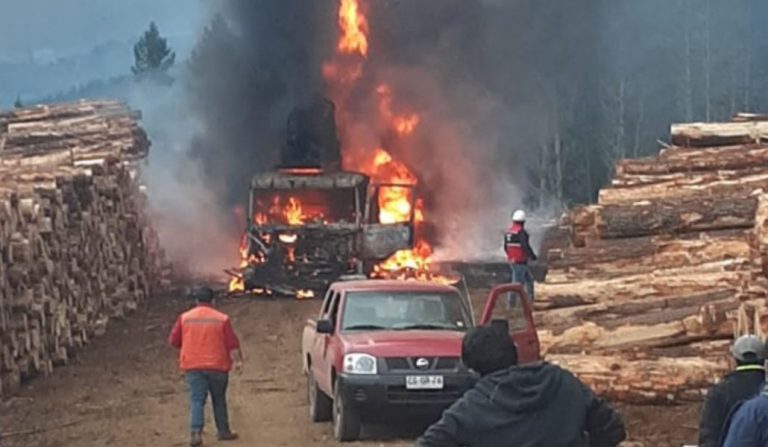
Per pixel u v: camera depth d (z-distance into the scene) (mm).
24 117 45000
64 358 30438
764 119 29391
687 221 22594
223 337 21250
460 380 20344
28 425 23422
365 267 44906
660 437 17641
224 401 21344
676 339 19047
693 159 26406
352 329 21703
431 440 8531
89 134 43688
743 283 19500
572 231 26422
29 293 27922
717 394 11836
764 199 18281
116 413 24469
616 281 20719
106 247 37531
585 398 8688
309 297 44062
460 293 22625
